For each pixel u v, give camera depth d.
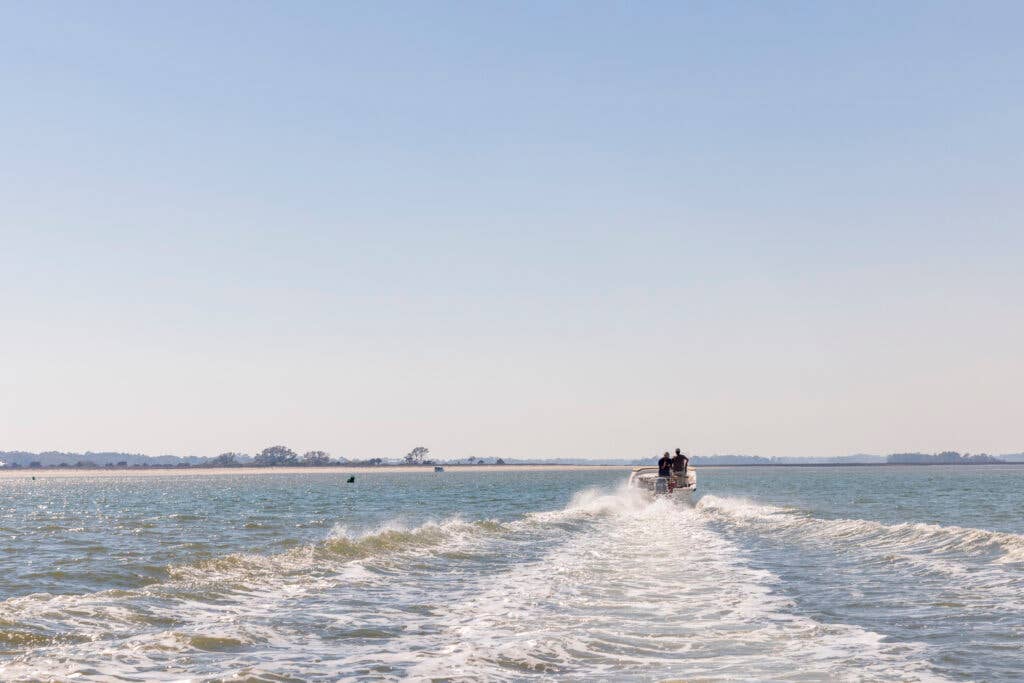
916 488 93.50
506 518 41.53
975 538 21.08
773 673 9.47
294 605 14.48
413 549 22.78
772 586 16.11
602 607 13.98
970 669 9.60
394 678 9.49
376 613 13.72
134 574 19.56
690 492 43.62
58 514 49.28
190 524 37.19
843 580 16.70
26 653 10.71
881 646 10.83
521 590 15.91
